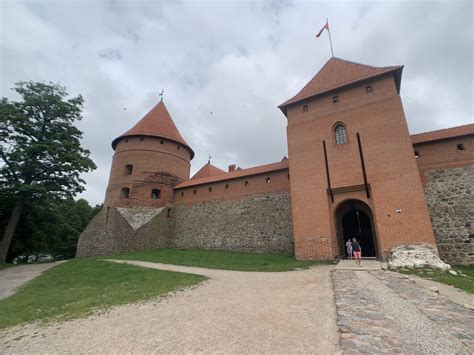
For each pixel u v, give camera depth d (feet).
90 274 40.22
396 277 28.71
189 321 16.70
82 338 14.83
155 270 40.06
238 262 49.73
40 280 39.27
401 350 11.44
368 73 53.11
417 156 50.70
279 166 67.87
